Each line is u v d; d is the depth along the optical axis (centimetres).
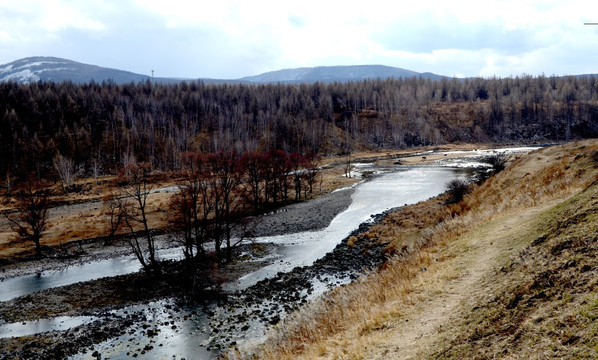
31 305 2964
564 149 3703
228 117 18375
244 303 2747
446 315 1077
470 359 831
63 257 4431
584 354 673
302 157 10400
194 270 3588
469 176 9131
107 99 18050
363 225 5009
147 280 3425
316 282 3059
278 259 3912
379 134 19212
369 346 1074
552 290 929
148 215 6159
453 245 1769
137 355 2072
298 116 19525
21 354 2158
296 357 1234
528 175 3089
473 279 1246
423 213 4475
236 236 5006
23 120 14500
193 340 2203
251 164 6794
